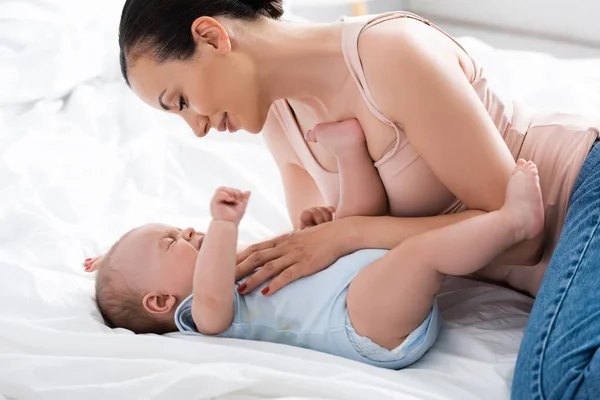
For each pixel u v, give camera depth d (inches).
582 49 112.6
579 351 40.3
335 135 52.6
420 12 128.5
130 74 51.2
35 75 82.7
